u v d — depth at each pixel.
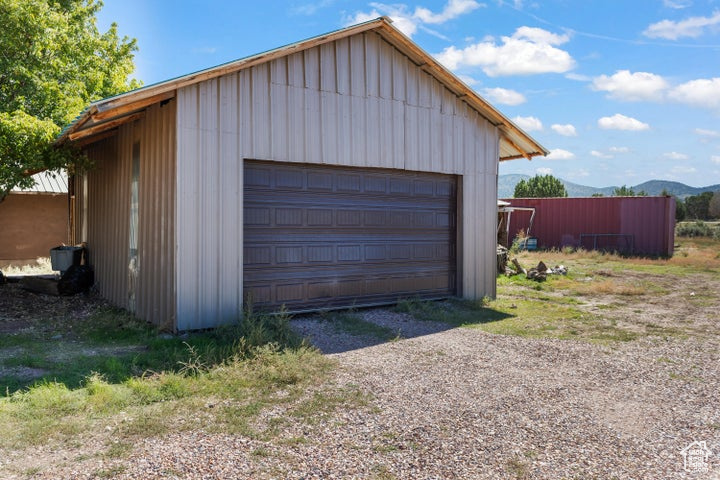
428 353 6.77
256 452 3.74
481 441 4.02
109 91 14.69
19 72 10.82
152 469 3.44
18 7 10.72
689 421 4.53
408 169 9.86
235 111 7.79
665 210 23.97
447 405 4.82
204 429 4.14
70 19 13.57
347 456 3.71
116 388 5.01
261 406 4.70
